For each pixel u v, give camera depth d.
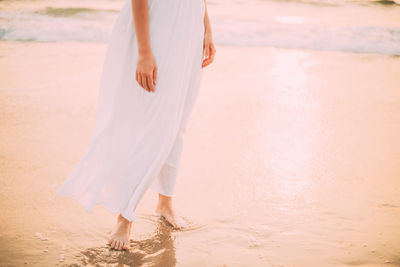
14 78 4.70
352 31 7.91
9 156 2.88
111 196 1.94
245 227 2.15
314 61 6.03
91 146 1.92
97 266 1.80
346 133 3.55
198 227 2.14
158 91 1.85
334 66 5.80
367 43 7.16
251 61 5.84
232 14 8.88
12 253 1.85
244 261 1.87
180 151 2.13
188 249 1.96
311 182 2.68
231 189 2.56
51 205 2.29
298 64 5.83
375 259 1.90
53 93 4.29
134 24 1.79
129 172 1.92
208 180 2.67
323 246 1.99
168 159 2.11
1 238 1.96
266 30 7.77
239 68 5.48
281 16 8.98
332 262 1.87
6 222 2.10
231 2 10.02
